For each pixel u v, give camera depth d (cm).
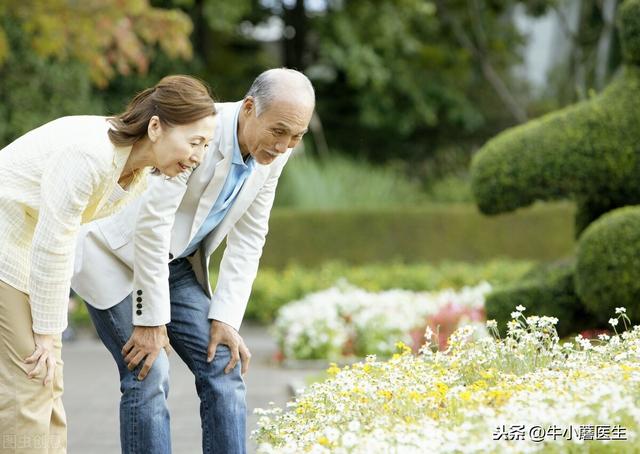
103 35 2230
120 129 562
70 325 2089
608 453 490
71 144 552
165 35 2359
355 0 3288
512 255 2711
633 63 1270
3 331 562
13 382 562
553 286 1256
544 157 1260
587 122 1261
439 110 3444
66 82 2692
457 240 2706
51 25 2183
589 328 1268
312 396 646
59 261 553
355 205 2875
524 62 3544
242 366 671
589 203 1334
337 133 3459
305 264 2675
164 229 610
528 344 670
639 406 529
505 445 480
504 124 3434
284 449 537
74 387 1359
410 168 3400
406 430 531
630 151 1244
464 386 641
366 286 2345
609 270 1161
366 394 607
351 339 1619
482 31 2927
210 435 652
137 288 621
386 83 3334
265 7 3434
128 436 630
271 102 591
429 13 3400
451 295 1709
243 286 665
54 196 546
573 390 534
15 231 562
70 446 942
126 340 638
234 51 3566
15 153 565
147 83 3131
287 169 2870
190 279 665
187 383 1365
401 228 2697
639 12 1246
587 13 2911
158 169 586
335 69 3400
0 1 2177
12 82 2625
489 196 1281
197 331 652
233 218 648
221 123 620
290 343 1592
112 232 641
